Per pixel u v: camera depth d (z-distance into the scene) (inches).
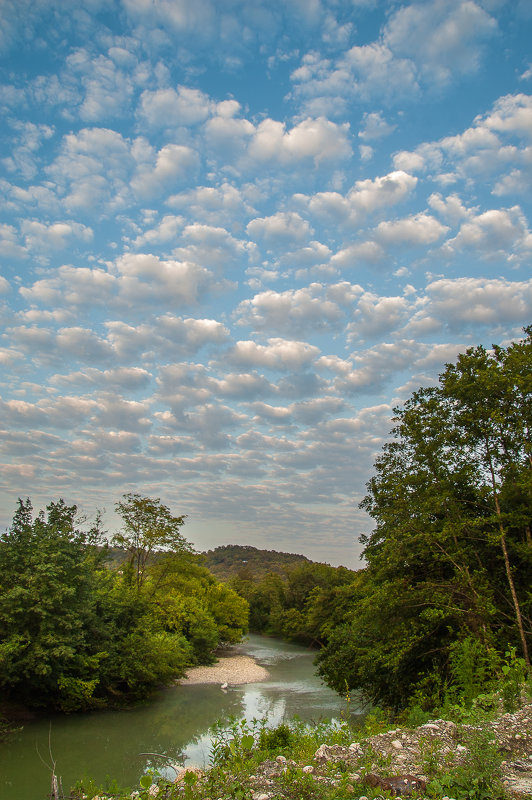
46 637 973.2
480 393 870.4
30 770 709.9
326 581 3336.6
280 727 411.2
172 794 273.1
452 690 622.8
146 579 1998.0
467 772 256.2
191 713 1147.9
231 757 324.5
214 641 2126.0
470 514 887.1
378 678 925.8
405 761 296.0
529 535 800.3
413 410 943.7
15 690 1042.7
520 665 508.1
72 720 1051.9
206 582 2930.6
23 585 1014.4
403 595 821.9
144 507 1770.4
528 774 271.0
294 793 255.1
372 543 1024.2
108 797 307.1
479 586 777.6
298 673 1899.6
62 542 1123.3
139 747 844.6
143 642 1268.5
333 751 321.7
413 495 900.6
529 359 855.1
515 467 804.0
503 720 366.3
